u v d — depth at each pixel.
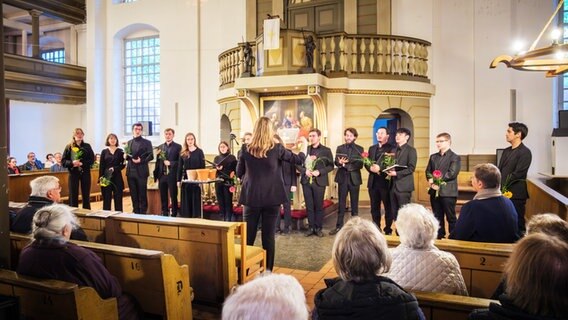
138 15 13.73
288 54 8.53
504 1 9.38
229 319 1.18
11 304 2.25
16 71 13.09
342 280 1.84
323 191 6.32
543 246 1.50
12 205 4.70
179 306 2.94
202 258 3.43
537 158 9.28
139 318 2.85
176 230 3.51
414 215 2.44
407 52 9.69
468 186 8.69
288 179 5.44
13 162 9.77
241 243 3.57
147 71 14.33
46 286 2.27
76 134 7.32
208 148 12.51
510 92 9.38
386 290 1.74
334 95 9.16
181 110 12.90
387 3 10.30
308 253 5.39
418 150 9.87
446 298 2.15
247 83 8.66
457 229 3.29
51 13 13.94
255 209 3.99
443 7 9.93
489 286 2.86
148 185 8.84
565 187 8.30
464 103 9.78
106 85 14.55
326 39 9.30
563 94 9.45
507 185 5.00
